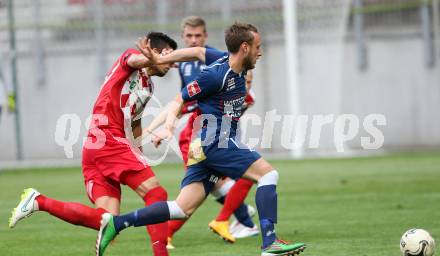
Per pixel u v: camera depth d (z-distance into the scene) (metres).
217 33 51.84
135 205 27.31
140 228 21.72
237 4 52.44
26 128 50.69
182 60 16.05
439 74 50.97
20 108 50.62
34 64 50.72
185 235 20.61
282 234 19.94
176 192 30.91
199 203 15.98
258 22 52.03
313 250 17.45
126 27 51.31
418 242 15.33
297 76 43.91
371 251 17.09
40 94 50.91
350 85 51.84
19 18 50.31
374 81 51.69
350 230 20.25
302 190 30.14
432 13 51.22
